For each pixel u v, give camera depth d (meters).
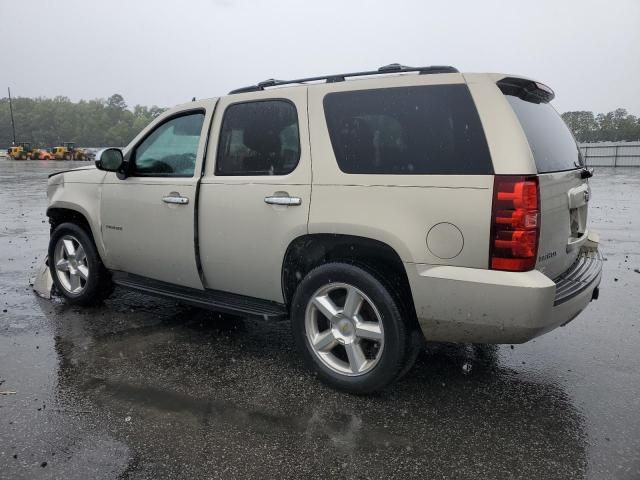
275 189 3.34
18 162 49.94
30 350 3.88
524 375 3.52
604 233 9.01
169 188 3.89
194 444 2.68
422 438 2.76
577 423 2.91
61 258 4.98
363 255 3.22
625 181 20.86
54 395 3.18
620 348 3.97
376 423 2.90
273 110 3.48
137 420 2.90
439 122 2.87
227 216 3.56
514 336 2.72
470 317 2.76
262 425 2.87
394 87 3.03
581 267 3.41
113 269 4.54
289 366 3.64
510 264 2.64
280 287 3.44
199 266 3.80
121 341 4.07
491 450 2.65
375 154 3.04
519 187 2.61
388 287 2.99
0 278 5.96
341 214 3.06
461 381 3.43
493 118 2.74
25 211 12.27
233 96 3.70
